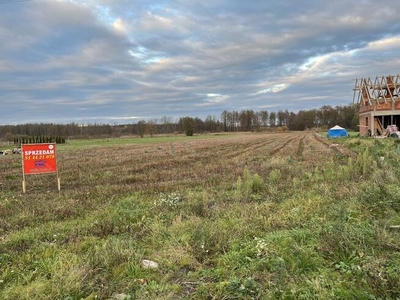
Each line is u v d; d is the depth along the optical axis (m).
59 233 5.52
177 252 4.46
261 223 5.70
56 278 3.67
